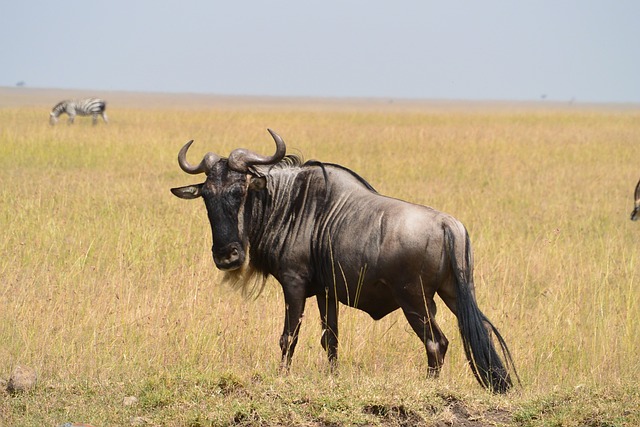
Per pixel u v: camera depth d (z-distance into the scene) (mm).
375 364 26328
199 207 52781
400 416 21766
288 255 26219
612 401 22094
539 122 178750
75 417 21281
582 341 29172
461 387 23672
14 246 39812
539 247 43844
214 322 29469
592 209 56062
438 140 110000
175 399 22328
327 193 26000
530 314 32094
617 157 90938
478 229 48500
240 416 21438
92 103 140500
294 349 27578
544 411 22000
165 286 33500
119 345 27484
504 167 79875
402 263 24047
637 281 37438
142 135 107312
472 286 24156
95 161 79312
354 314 29328
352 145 100500
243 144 99188
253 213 26391
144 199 55844
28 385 23203
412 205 24891
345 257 25094
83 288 33375
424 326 24250
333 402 21922
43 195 55125
